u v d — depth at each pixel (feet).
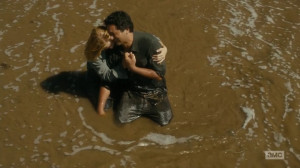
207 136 13.97
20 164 12.66
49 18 19.44
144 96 14.40
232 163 13.10
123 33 13.02
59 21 19.26
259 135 14.10
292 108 15.23
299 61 17.62
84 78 16.10
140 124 14.37
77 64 16.79
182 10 20.81
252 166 13.04
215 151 13.46
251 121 14.62
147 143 13.64
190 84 16.24
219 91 15.92
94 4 20.77
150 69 13.64
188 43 18.48
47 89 15.51
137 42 13.34
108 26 13.01
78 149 13.28
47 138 13.61
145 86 14.30
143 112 14.49
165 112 14.40
